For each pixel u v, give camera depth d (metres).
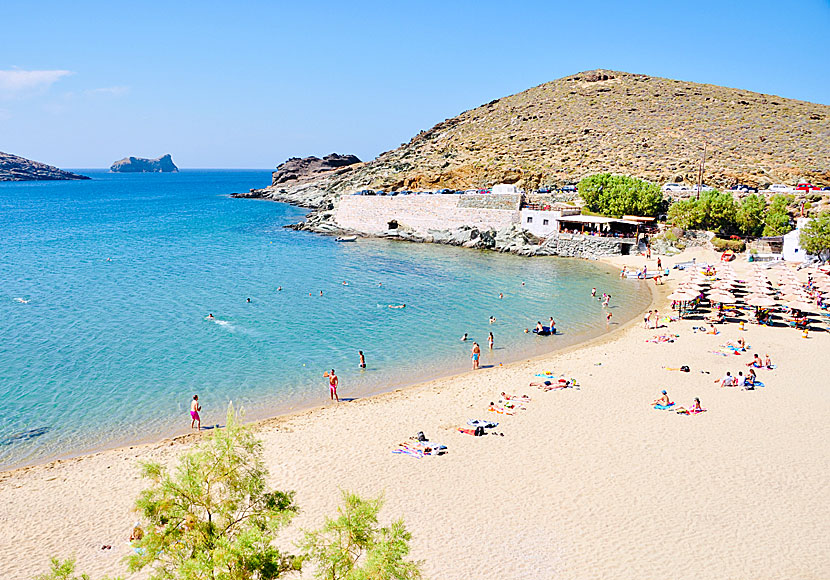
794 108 189.00
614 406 37.12
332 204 166.75
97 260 97.25
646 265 90.50
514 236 111.38
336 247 113.62
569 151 167.00
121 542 23.92
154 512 16.48
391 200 132.12
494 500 26.50
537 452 31.06
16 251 106.75
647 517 25.03
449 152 187.00
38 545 23.75
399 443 32.41
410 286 77.50
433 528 24.44
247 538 15.41
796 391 39.19
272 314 63.00
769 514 25.05
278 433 34.09
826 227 81.81
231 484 17.28
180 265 92.88
